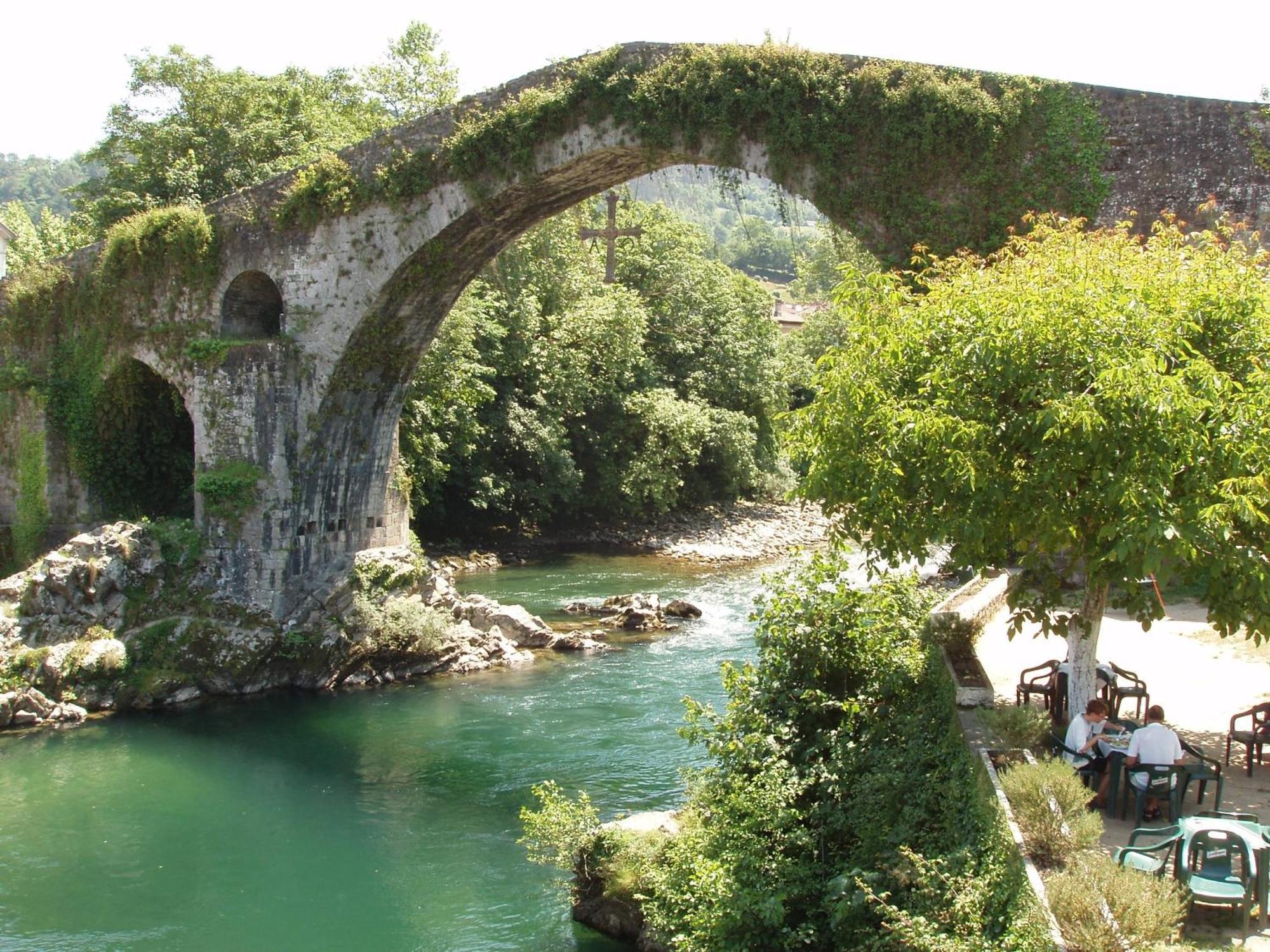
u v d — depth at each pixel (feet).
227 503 88.28
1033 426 37.86
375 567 91.30
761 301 199.93
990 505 40.01
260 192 91.30
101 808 60.18
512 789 61.93
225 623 85.05
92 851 54.54
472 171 83.97
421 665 87.81
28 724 75.00
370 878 51.29
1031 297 39.29
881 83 71.77
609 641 94.63
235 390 89.30
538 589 118.62
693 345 188.44
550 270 161.07
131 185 123.54
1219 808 35.53
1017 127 69.00
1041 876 29.71
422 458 125.90
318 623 87.15
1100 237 48.32
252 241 91.09
